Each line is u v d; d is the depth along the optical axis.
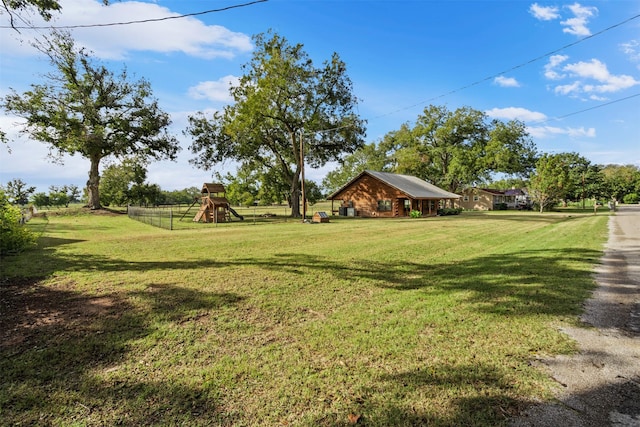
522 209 46.69
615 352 3.26
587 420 2.27
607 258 7.88
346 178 60.44
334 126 29.62
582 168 55.47
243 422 2.29
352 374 2.90
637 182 64.56
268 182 41.66
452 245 10.66
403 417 2.32
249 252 9.41
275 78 26.09
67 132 29.28
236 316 4.34
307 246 10.61
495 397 2.54
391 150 56.47
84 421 2.29
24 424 2.26
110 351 3.34
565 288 5.37
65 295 5.20
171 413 2.38
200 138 29.77
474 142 48.31
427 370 2.94
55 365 3.06
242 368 3.01
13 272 6.74
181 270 7.00
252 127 27.12
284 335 3.74
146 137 33.69
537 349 3.32
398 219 27.23
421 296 5.16
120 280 6.12
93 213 31.64
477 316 4.23
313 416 2.35
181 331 3.85
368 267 7.32
